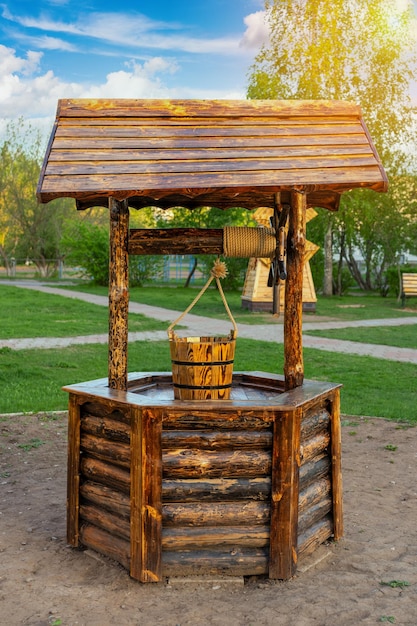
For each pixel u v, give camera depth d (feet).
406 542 15.64
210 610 12.24
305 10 100.48
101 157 13.62
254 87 104.83
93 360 41.63
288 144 14.16
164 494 13.19
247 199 17.02
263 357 43.78
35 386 33.47
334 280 119.85
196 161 13.64
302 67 101.65
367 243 131.34
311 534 14.64
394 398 32.24
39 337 52.49
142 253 14.75
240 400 13.64
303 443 14.14
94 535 14.60
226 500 13.35
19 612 12.21
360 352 47.78
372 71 102.32
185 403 13.17
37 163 166.09
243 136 14.29
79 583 13.42
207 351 13.91
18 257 173.47
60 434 25.12
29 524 16.70
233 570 13.43
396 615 12.07
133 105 14.82
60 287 118.52
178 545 13.32
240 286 119.14
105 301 88.48
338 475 15.55
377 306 92.27
